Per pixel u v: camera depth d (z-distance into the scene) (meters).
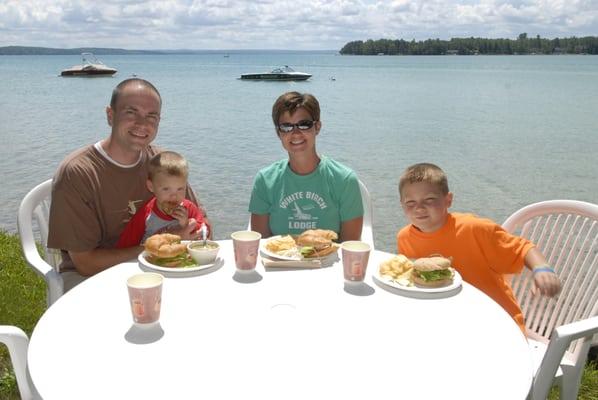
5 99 35.78
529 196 10.47
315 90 46.78
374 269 2.24
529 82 60.31
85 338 1.62
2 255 4.83
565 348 1.88
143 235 2.84
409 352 1.58
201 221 2.88
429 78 71.81
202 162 13.43
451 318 1.80
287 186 3.15
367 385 1.41
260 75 64.44
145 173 2.99
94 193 2.79
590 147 16.58
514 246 2.54
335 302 1.91
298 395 1.36
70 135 18.62
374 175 12.19
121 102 2.81
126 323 1.73
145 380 1.41
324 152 15.59
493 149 16.20
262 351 1.57
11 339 1.95
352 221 3.14
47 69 115.38
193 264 2.21
